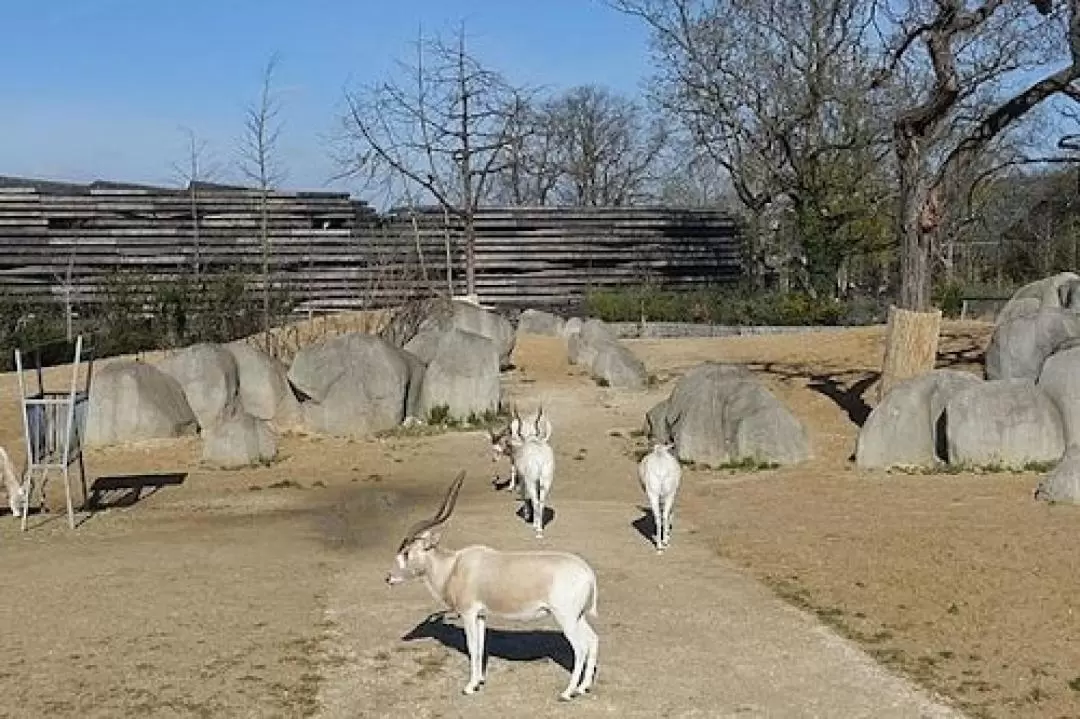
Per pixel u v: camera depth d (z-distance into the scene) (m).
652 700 7.66
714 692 7.81
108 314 30.91
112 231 33.34
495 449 16.27
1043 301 23.72
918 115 19.69
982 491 14.23
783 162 42.50
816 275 40.75
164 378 20.81
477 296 37.59
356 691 7.91
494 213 38.44
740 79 40.66
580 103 67.75
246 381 21.16
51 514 14.81
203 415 20.83
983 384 16.14
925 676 8.09
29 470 14.14
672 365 26.73
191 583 10.85
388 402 20.81
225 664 8.46
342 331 27.52
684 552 11.88
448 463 18.14
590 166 68.06
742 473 16.38
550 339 30.50
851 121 38.94
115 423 20.03
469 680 8.06
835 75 40.44
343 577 11.05
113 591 10.58
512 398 23.20
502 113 43.75
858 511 13.42
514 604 7.69
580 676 7.82
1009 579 10.25
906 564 10.91
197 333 31.08
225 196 34.41
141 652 8.75
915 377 16.86
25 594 10.53
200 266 33.97
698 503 14.42
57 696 7.84
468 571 7.82
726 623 9.38
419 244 32.88
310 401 21.05
